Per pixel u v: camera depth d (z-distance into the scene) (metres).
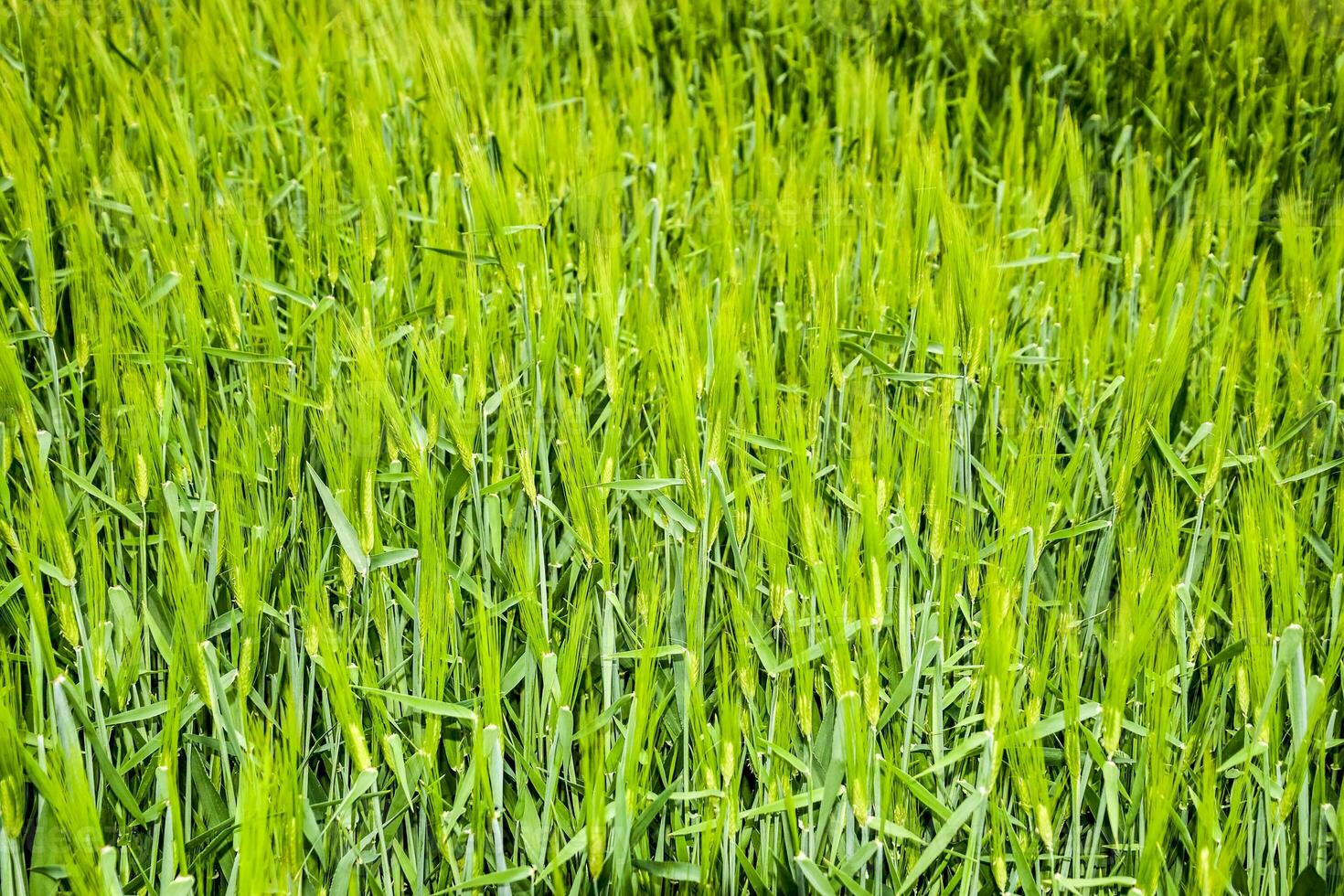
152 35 3.83
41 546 1.72
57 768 1.44
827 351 2.06
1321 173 3.49
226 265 2.12
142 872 1.54
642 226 2.64
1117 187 3.58
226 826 1.51
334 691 1.44
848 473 2.00
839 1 3.98
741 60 3.99
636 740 1.44
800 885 1.56
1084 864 1.77
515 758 1.62
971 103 3.38
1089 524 1.80
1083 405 2.08
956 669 1.74
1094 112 3.72
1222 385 2.03
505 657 1.79
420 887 1.61
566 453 1.74
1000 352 2.17
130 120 2.99
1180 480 2.10
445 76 2.94
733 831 1.54
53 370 2.05
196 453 2.12
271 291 2.20
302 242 2.62
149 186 2.92
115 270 2.15
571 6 4.05
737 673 1.63
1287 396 2.28
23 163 2.35
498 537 1.84
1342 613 1.74
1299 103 3.53
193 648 1.54
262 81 3.42
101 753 1.52
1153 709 1.57
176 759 1.48
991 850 1.62
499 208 2.30
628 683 1.86
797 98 3.67
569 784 1.71
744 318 2.23
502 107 2.92
